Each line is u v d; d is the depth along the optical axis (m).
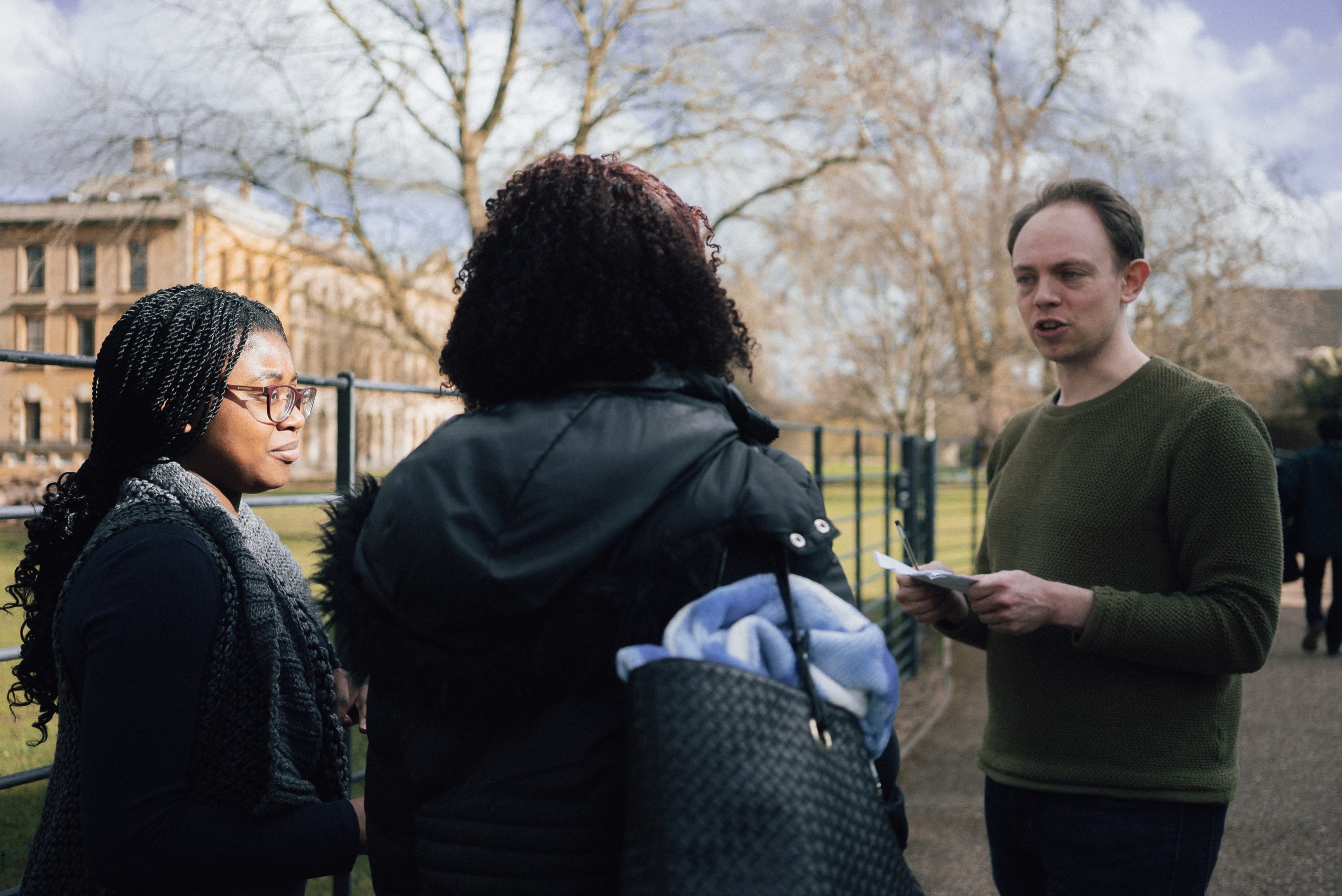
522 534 0.88
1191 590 1.62
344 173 14.02
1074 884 1.67
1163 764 1.62
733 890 0.77
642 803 0.81
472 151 14.59
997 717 1.82
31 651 1.24
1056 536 1.74
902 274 23.09
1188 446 1.62
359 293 15.11
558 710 0.90
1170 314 26.53
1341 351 30.00
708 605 0.89
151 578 1.05
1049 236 1.79
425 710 0.92
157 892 1.04
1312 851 3.62
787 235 16.73
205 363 1.23
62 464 9.22
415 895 0.99
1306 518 7.23
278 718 1.13
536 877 0.88
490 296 1.04
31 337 22.14
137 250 13.28
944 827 3.84
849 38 16.00
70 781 1.11
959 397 25.28
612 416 0.95
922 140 17.61
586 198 1.02
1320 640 7.94
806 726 0.84
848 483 5.56
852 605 0.97
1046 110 21.38
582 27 14.75
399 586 0.92
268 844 1.07
